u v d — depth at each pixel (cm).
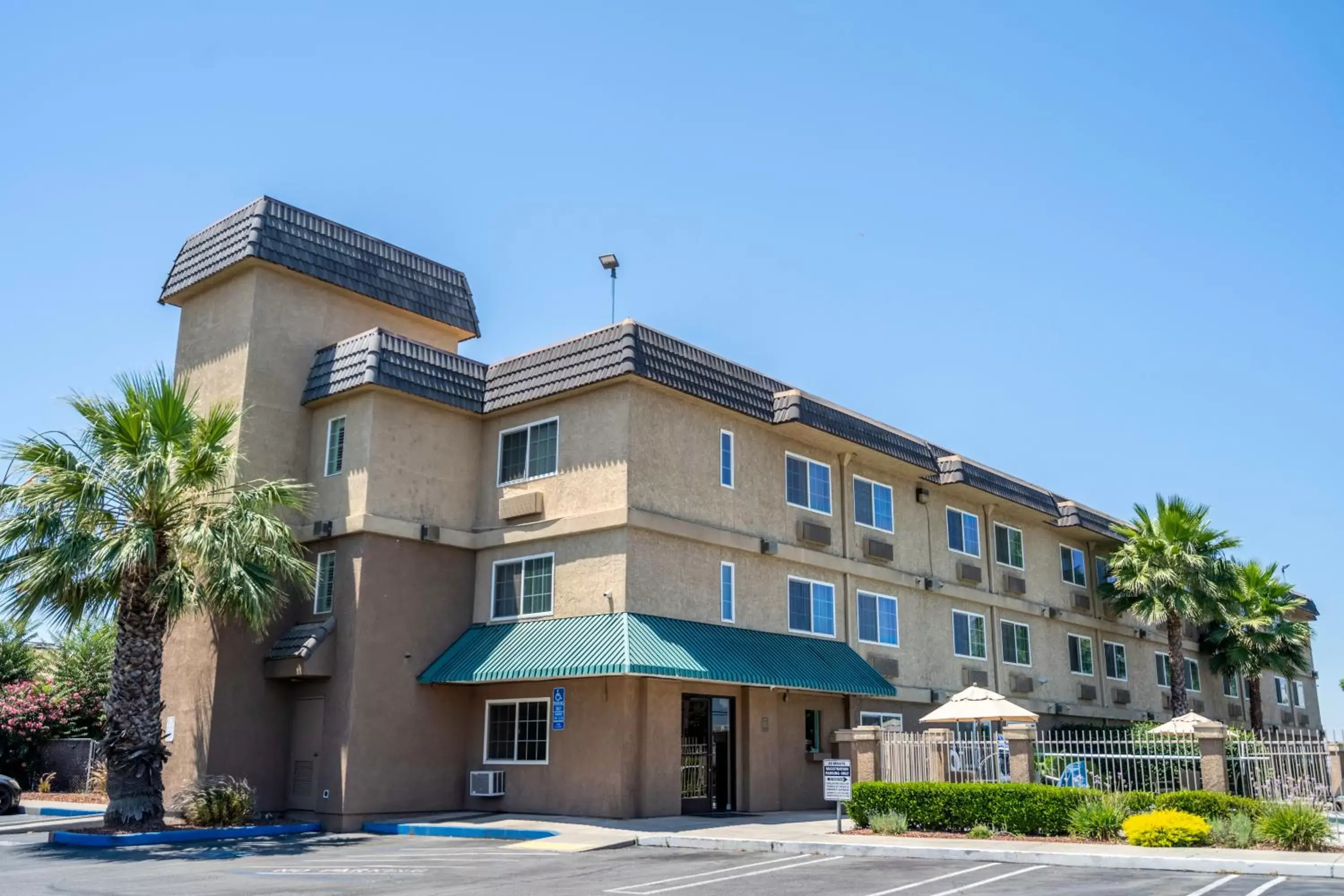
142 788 1970
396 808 2230
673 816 2217
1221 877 1427
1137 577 3728
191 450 2036
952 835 1858
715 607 2427
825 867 1564
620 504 2256
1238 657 4306
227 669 2261
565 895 1315
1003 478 3416
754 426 2642
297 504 2220
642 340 2322
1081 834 1766
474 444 2566
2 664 3181
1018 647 3462
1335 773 1927
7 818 2319
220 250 2533
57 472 1967
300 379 2503
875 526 2980
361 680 2220
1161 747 2009
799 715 2592
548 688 2292
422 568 2391
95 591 2062
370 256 2698
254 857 1733
